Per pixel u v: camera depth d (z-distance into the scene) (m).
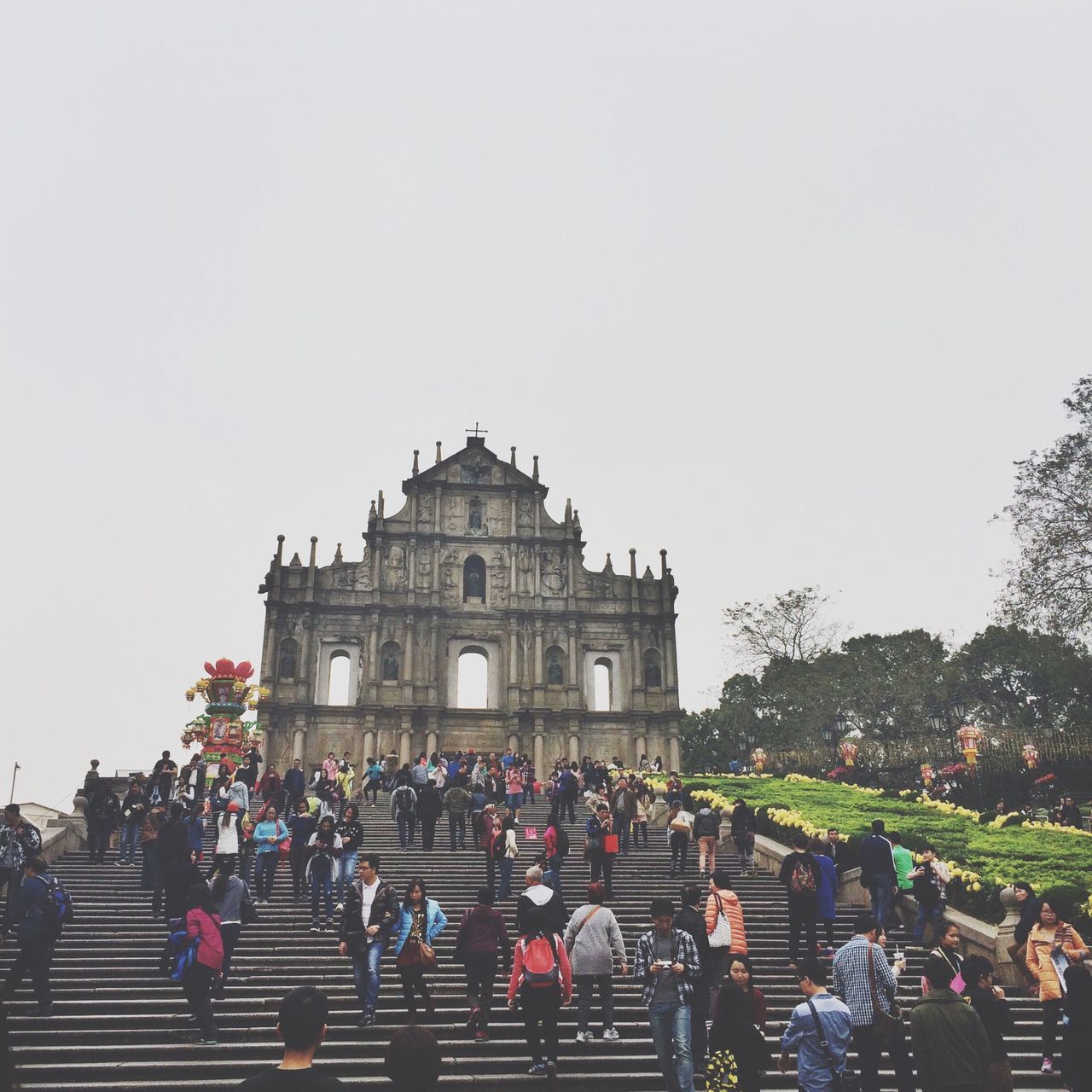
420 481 73.00
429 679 68.56
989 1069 12.03
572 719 68.25
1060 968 16.92
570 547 72.44
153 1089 15.02
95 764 32.03
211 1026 16.67
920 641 92.00
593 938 16.73
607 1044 16.53
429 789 32.91
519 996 16.98
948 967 12.48
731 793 42.00
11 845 22.56
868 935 14.16
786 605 86.44
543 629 70.50
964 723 62.12
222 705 50.50
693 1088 13.93
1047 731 59.62
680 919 15.50
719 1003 12.51
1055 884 24.69
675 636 71.06
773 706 83.62
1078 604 50.94
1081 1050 13.43
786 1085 15.92
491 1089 15.26
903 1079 13.41
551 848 25.98
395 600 70.38
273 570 69.31
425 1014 17.92
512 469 74.31
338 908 24.12
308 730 66.50
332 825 23.42
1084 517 51.78
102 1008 18.08
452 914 25.06
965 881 24.48
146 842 26.22
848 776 56.88
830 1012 12.50
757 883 28.95
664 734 69.06
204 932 16.94
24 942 17.92
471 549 72.31
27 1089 14.79
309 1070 6.95
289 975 19.91
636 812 34.88
